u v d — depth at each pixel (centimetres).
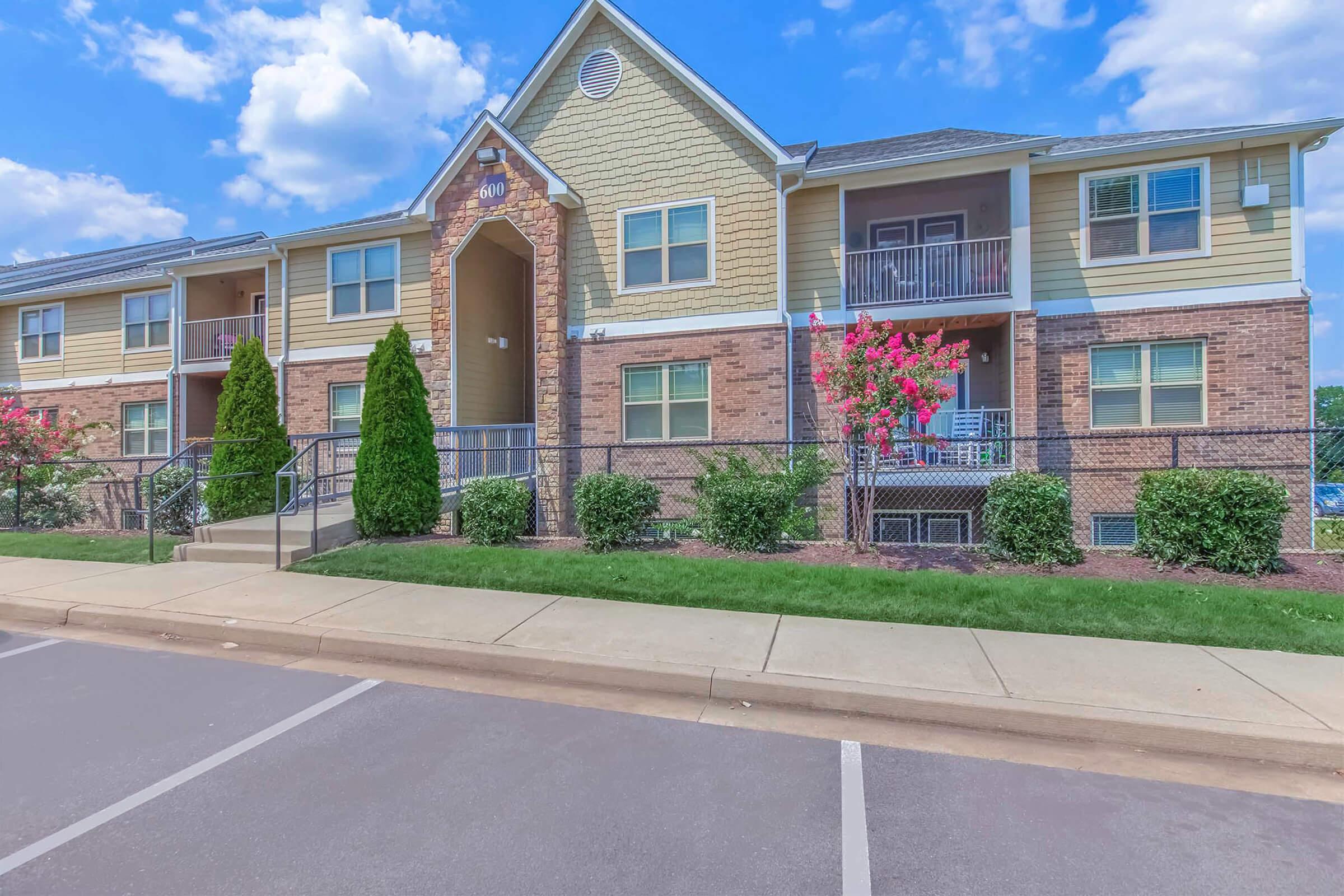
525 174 1251
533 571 699
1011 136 1230
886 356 736
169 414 1585
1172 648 486
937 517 1189
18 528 1131
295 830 288
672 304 1215
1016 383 1083
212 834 285
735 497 782
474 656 492
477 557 758
